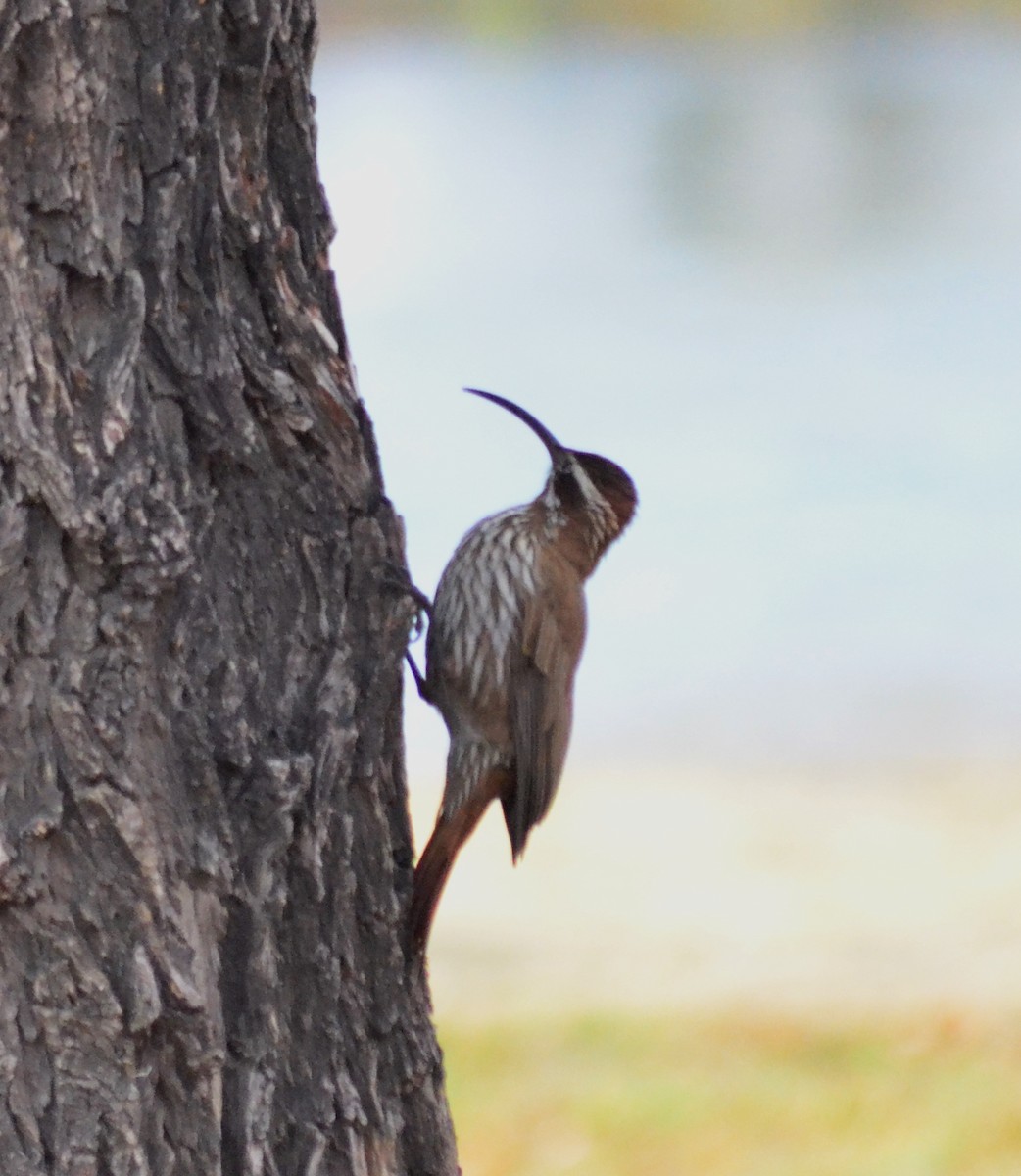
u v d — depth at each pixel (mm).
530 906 17031
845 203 49125
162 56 6473
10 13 6137
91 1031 6215
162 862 6340
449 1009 14656
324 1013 6922
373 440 7406
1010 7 62406
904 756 21250
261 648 6785
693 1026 14250
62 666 6176
